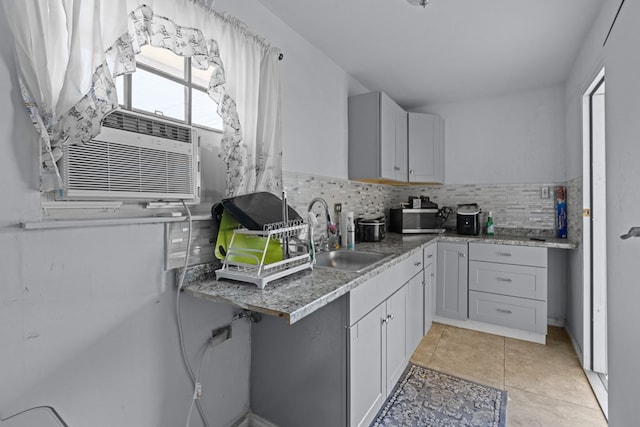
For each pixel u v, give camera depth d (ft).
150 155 3.48
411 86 9.21
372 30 6.26
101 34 2.97
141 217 3.65
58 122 2.77
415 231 10.04
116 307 3.43
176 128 3.78
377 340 5.16
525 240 8.35
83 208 3.16
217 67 4.12
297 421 4.75
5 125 2.62
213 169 4.65
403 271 6.49
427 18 5.86
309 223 5.21
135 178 3.33
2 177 2.62
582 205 6.98
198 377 4.39
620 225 3.84
